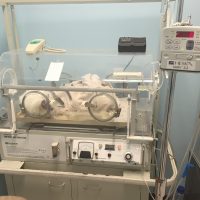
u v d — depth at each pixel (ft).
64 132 4.67
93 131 4.66
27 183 5.19
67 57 5.21
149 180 4.37
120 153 4.53
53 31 6.30
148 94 4.39
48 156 4.87
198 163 5.51
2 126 4.90
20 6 6.14
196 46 2.97
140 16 5.93
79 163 4.82
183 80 6.16
